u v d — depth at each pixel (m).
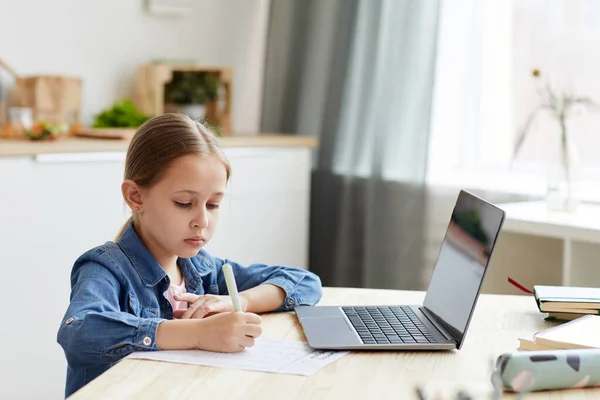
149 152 1.45
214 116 3.43
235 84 3.62
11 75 2.97
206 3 3.50
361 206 3.26
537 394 1.11
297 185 3.20
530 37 2.90
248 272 1.70
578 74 2.84
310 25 3.36
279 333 1.43
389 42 3.12
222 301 1.51
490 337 1.42
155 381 1.17
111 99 3.26
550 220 2.46
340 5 3.26
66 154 2.54
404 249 3.14
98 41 3.20
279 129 3.49
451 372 1.23
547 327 1.49
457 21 3.02
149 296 1.50
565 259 2.44
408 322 1.47
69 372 1.41
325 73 3.33
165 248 1.53
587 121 2.82
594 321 1.36
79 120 3.05
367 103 3.21
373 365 1.25
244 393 1.12
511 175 2.94
